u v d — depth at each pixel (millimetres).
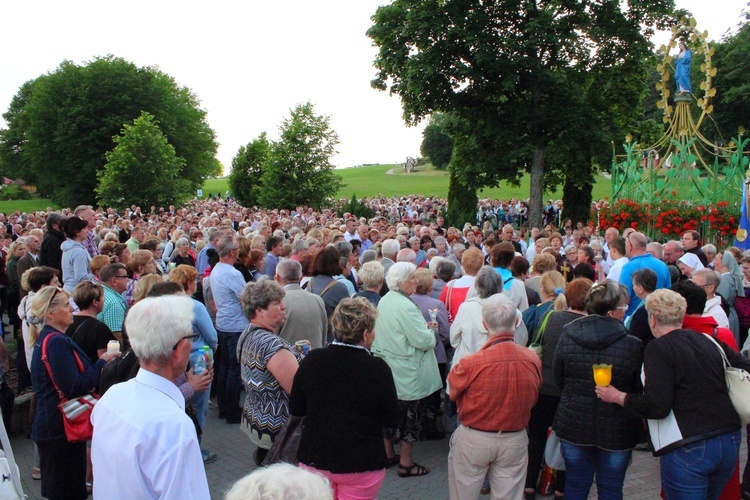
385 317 5406
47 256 8391
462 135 27312
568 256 9859
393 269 5547
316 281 6559
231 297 6695
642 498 5105
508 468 4160
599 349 4035
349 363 3545
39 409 4121
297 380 3646
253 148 48844
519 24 23766
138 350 2424
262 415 4184
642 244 6723
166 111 57875
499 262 6473
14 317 10453
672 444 3711
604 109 25844
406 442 5453
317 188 36969
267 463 3938
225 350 6879
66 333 4684
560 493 5059
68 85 54625
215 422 6902
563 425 4168
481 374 4059
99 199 47688
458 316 5324
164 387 2432
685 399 3701
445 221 24953
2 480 3217
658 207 14648
